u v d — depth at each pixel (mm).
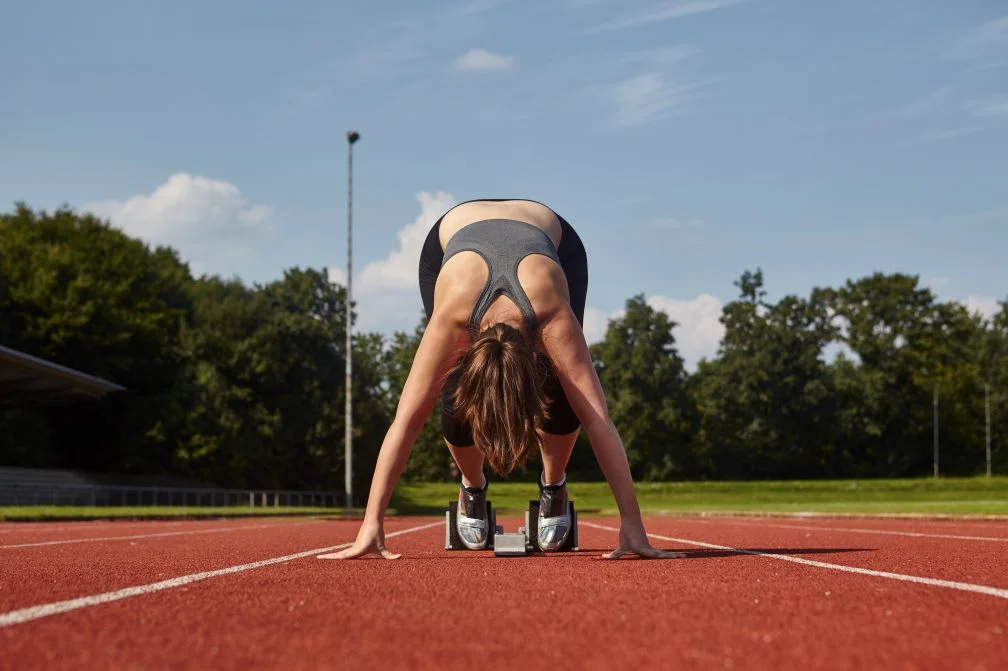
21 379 27500
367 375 56719
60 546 6520
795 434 76250
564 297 4273
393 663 1771
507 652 1880
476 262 4281
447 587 3107
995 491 64438
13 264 43656
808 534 8414
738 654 1852
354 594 2910
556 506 5285
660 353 76625
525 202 5102
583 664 1754
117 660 1814
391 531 9969
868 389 77250
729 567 3938
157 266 55500
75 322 42938
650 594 2871
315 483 54656
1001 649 1917
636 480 76625
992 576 3557
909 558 4598
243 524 14750
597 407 4328
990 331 85312
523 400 3711
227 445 46844
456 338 4246
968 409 82312
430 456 72812
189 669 1726
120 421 46344
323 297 83438
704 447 78000
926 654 1856
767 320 77938
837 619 2336
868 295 82438
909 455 78500
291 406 52750
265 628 2207
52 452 45406
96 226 48438
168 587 3154
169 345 50000
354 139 35750
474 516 5539
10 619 2352
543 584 3191
